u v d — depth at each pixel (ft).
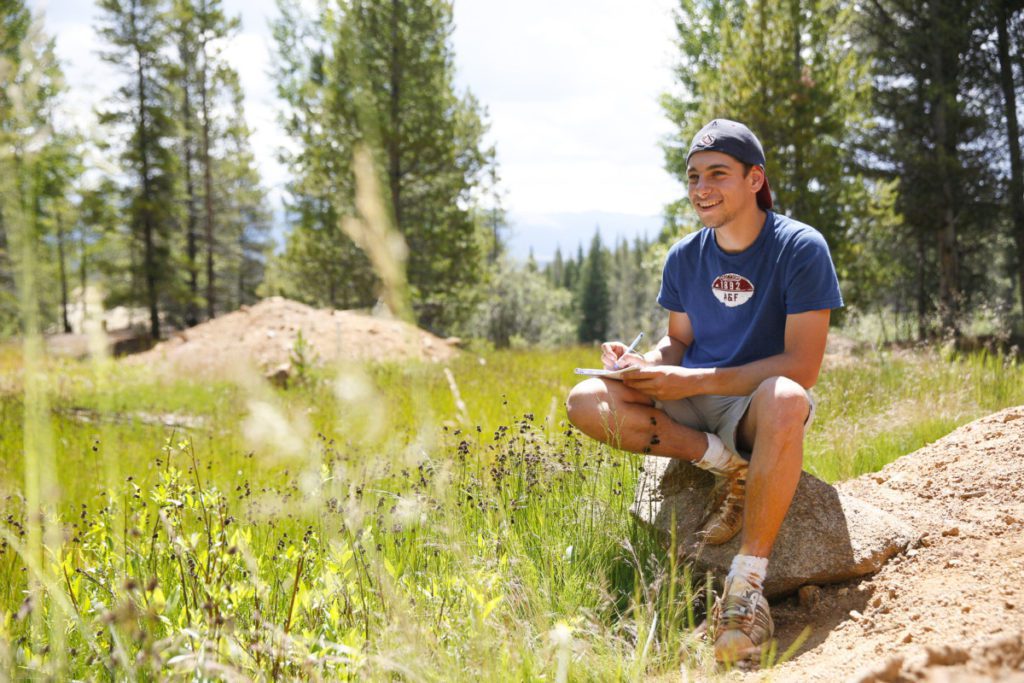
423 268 75.36
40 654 5.99
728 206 9.43
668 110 63.77
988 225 66.23
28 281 4.15
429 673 6.08
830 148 46.65
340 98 55.11
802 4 47.70
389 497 9.76
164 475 7.88
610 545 9.77
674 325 11.32
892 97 67.67
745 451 9.52
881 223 52.29
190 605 7.06
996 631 6.29
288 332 47.37
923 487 10.82
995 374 20.13
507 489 10.51
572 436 11.76
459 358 42.27
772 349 9.90
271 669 6.17
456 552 7.54
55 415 22.91
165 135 99.19
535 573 8.61
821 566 8.82
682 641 7.32
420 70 67.87
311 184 69.87
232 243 137.39
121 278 100.17
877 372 23.72
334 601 6.89
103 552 7.73
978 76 66.13
